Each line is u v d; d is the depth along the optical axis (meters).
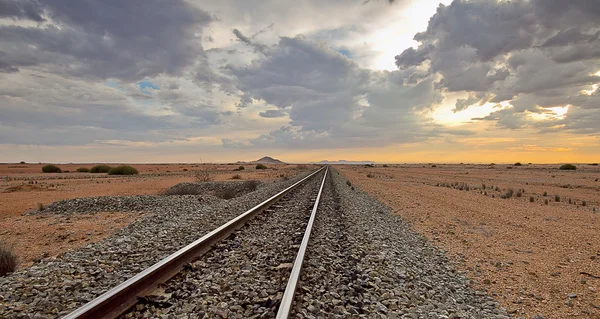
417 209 14.57
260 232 8.43
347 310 4.28
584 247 8.34
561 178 40.97
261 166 83.06
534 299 5.27
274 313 3.92
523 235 9.70
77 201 16.36
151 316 3.95
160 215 12.40
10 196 21.73
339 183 28.23
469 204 16.25
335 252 6.82
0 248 6.29
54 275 5.43
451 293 5.37
